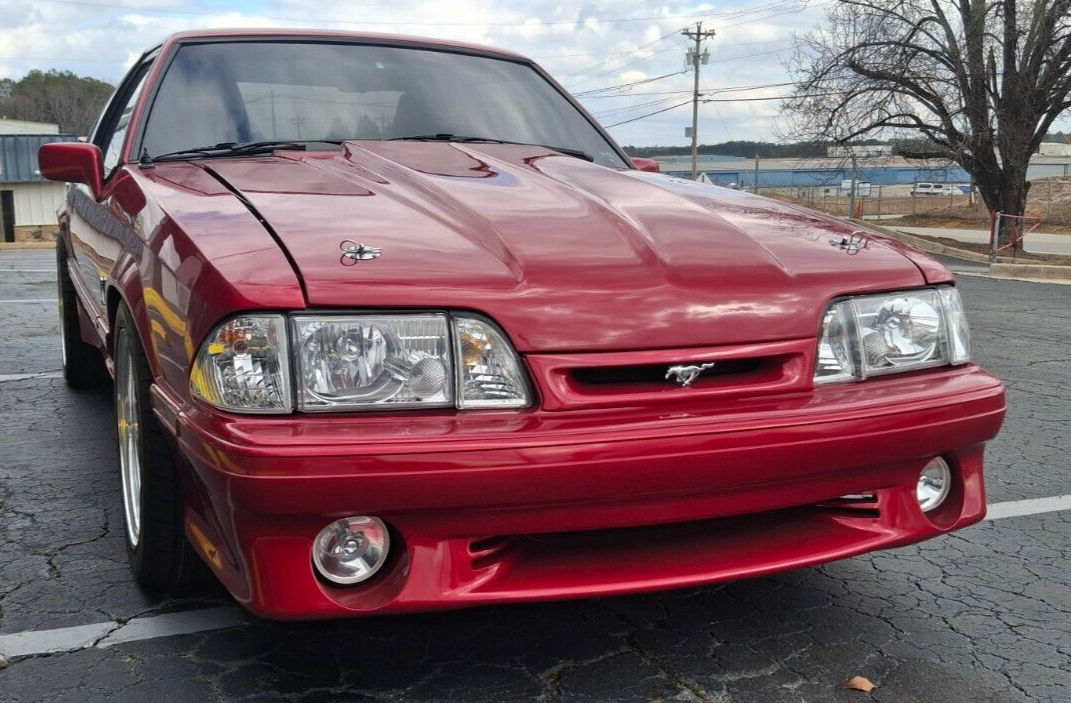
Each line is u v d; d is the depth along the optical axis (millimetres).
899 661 2287
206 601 2521
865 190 63375
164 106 3129
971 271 16609
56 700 2039
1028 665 2281
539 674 2188
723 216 2496
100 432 4113
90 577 2658
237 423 1807
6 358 5773
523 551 2010
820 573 2814
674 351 2012
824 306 2188
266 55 3379
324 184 2492
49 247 20891
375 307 1876
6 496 3311
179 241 2133
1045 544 3080
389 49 3609
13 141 29828
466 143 3219
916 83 23891
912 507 2266
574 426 1887
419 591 1876
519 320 1940
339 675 2168
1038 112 23641
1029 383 5727
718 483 1964
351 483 1757
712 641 2365
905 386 2221
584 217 2332
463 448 1800
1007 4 23000
